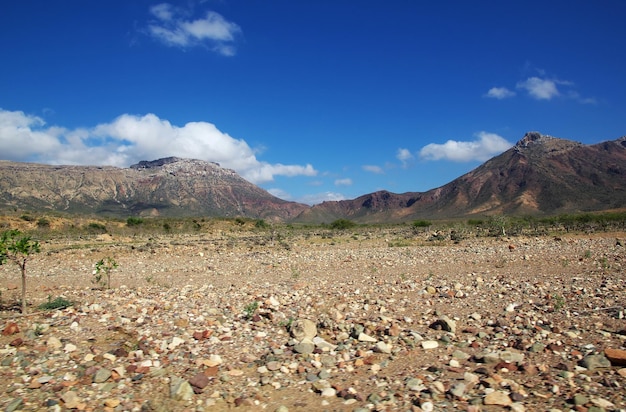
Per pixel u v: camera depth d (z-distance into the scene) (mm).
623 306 12820
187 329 11656
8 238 13812
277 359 9633
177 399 7742
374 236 59469
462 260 27672
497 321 11930
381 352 10008
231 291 17609
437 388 7766
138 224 82062
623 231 52562
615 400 7027
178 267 28094
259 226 86875
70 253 36625
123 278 23844
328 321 12086
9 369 8992
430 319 12586
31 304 15492
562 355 9281
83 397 7840
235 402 7621
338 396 7809
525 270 22297
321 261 29406
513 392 7438
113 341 10703
